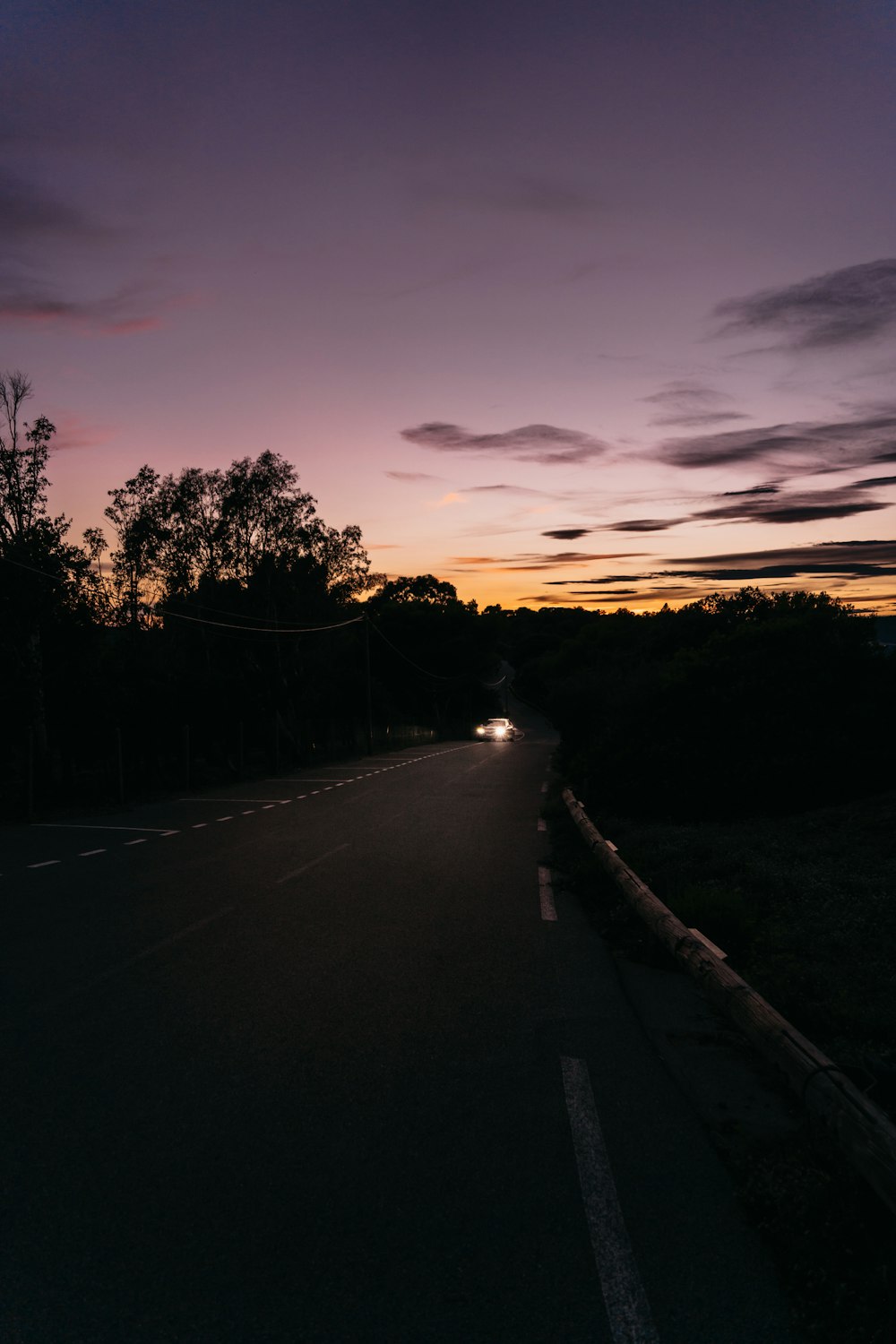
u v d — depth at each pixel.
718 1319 2.72
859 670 16.19
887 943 6.45
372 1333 2.64
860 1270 2.94
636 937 7.73
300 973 6.61
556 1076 4.67
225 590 37.44
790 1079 3.97
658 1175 3.62
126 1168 3.62
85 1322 2.68
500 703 107.50
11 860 12.16
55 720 24.12
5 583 22.23
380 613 84.19
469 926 8.26
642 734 16.42
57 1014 5.62
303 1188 3.47
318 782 27.52
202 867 11.55
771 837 11.27
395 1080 4.59
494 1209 3.33
